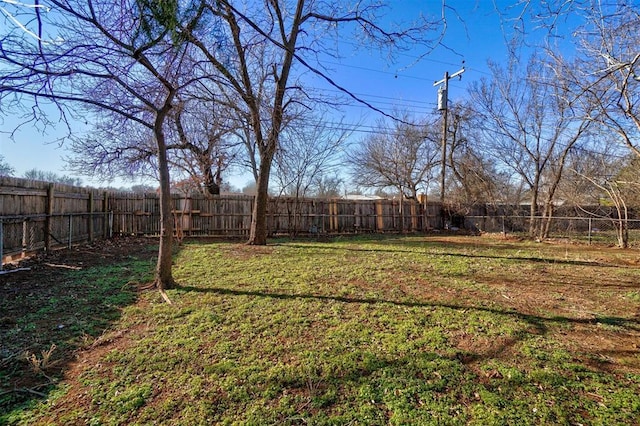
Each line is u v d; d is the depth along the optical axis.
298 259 6.49
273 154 8.37
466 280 4.96
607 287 4.72
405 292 4.25
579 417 1.87
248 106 6.48
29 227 5.87
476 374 2.30
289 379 2.20
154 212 10.11
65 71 2.71
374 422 1.81
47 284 4.38
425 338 2.85
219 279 4.75
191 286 4.35
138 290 4.14
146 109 4.46
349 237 11.34
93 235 8.37
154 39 2.90
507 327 3.13
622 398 2.05
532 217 10.77
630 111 3.76
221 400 1.99
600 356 2.60
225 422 1.80
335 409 1.92
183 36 3.05
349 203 12.73
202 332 2.92
